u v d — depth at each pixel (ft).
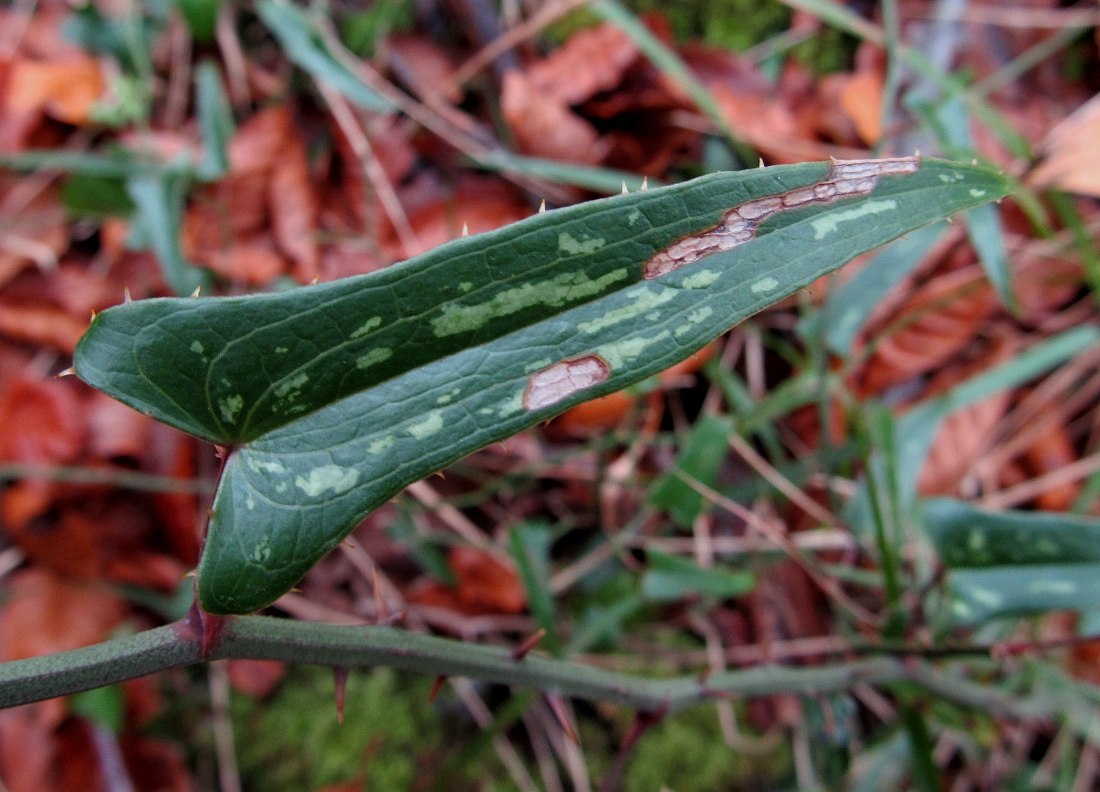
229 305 0.34
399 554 0.92
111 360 0.34
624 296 0.35
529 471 0.88
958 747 0.91
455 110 0.98
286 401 0.35
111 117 0.97
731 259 0.34
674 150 0.99
